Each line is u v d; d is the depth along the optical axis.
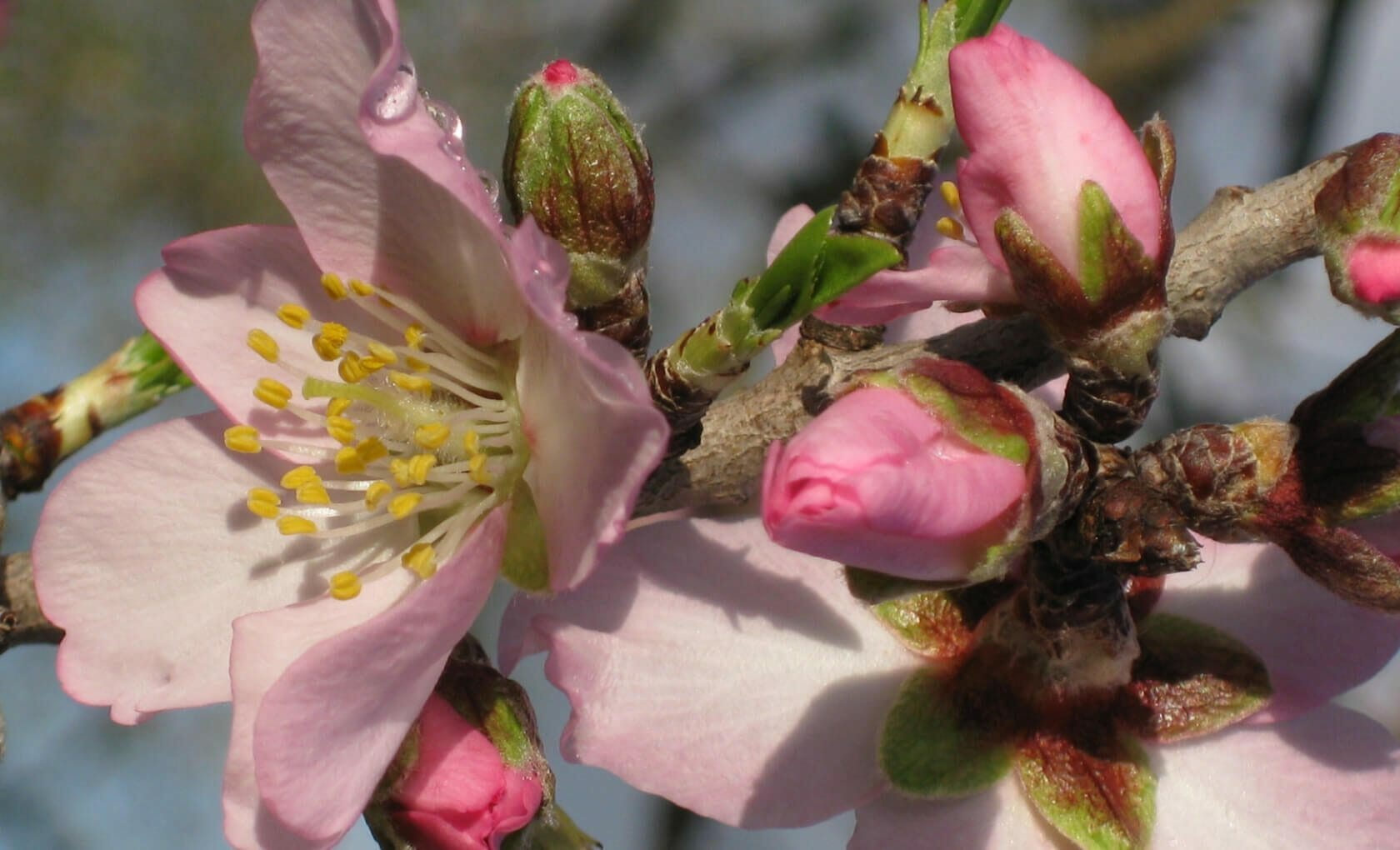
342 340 0.14
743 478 0.14
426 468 0.14
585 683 0.14
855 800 0.14
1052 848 0.14
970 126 0.13
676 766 0.14
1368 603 0.13
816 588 0.14
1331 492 0.13
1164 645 0.14
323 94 0.13
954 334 0.14
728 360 0.13
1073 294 0.13
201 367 0.14
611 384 0.13
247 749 0.13
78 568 0.14
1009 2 0.14
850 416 0.12
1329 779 0.14
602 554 0.13
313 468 0.14
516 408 0.14
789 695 0.14
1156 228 0.13
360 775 0.13
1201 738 0.14
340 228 0.14
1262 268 0.14
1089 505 0.13
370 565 0.14
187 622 0.14
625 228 0.14
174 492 0.14
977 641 0.14
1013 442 0.13
